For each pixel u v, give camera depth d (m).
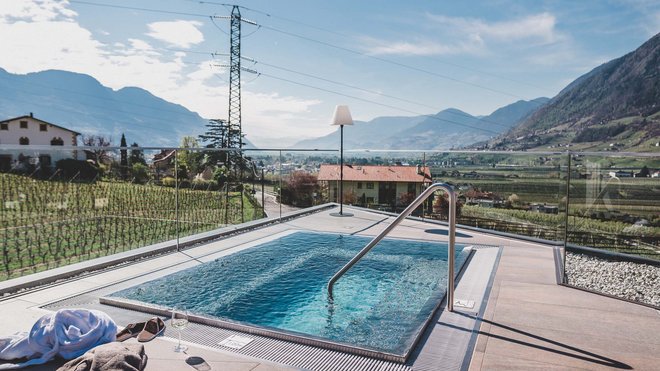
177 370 2.21
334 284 4.05
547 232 5.50
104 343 2.48
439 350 2.46
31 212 6.09
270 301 3.71
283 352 2.46
